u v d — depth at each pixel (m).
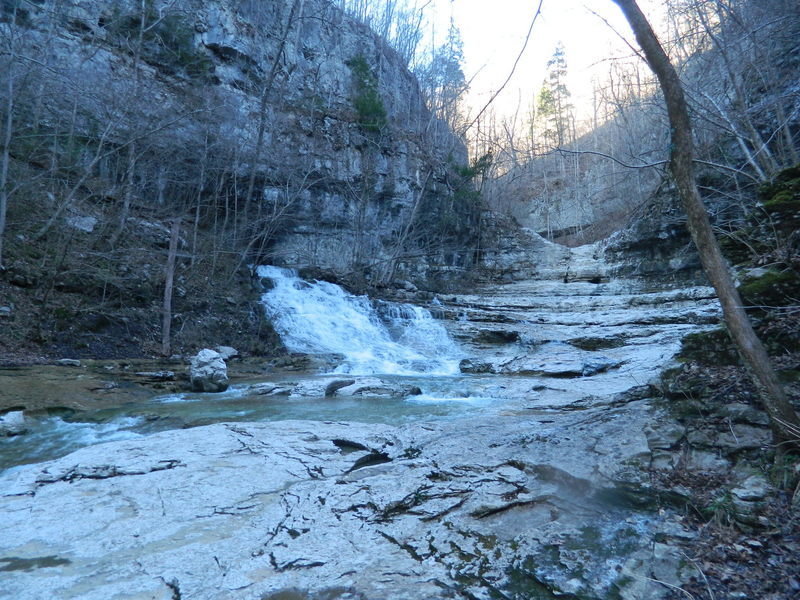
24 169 13.94
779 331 4.36
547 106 49.03
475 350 17.52
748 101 12.02
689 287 21.69
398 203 26.72
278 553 2.98
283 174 21.52
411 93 33.91
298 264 23.28
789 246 4.59
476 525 3.30
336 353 16.22
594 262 27.31
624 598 2.48
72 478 4.46
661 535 3.01
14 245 12.82
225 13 22.84
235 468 4.66
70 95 15.64
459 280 29.05
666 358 12.07
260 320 17.03
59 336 11.78
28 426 7.51
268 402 9.30
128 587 2.61
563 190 45.72
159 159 18.08
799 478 3.11
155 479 4.36
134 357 12.62
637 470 3.75
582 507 3.46
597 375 11.98
